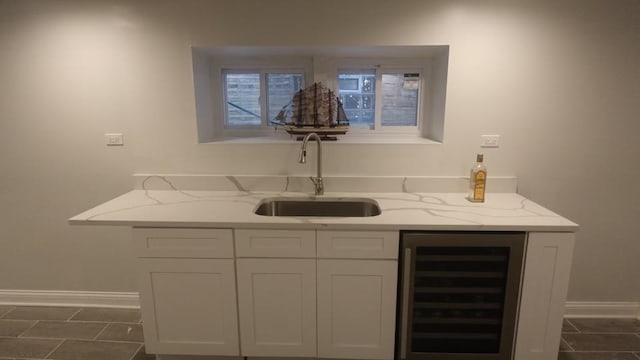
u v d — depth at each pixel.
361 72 2.46
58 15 2.15
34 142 2.32
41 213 2.43
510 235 1.72
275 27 2.11
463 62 2.11
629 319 2.39
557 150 2.21
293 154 2.29
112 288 2.52
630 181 2.23
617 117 2.16
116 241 2.45
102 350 2.14
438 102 2.31
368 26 2.09
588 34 2.07
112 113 2.26
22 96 2.26
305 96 2.34
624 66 2.10
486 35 2.08
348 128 2.41
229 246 1.79
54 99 2.26
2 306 2.55
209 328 1.89
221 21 2.11
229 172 2.32
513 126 2.18
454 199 2.13
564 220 1.76
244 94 2.53
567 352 2.12
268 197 2.20
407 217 1.80
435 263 1.80
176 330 1.90
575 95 2.14
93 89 2.23
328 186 2.29
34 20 2.16
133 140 2.29
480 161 2.05
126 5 2.12
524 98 2.15
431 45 2.10
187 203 2.06
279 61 2.46
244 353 1.91
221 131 2.56
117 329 2.32
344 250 1.77
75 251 2.48
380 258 1.77
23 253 2.49
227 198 2.16
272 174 2.31
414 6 2.06
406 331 1.82
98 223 1.77
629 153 2.20
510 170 2.24
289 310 1.85
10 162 2.36
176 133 2.27
